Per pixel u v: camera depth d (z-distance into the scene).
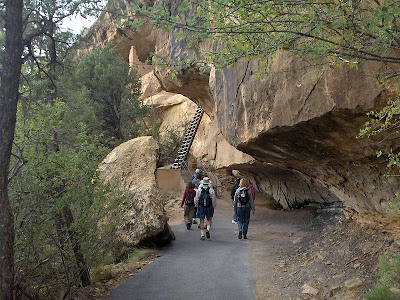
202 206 9.31
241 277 6.19
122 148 11.09
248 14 3.34
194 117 21.42
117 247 8.05
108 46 21.53
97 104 19.09
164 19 3.28
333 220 9.20
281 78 5.36
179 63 4.19
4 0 4.17
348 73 4.22
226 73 7.70
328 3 3.07
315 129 4.99
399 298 3.67
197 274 6.34
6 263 3.74
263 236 9.55
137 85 21.89
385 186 5.44
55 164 4.98
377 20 2.95
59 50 5.29
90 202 5.73
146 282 5.96
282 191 13.66
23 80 5.18
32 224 4.66
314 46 3.48
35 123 4.95
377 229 6.04
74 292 5.44
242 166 12.23
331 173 6.29
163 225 8.33
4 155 3.82
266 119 5.76
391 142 4.46
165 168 19.17
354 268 5.39
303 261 6.64
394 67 3.73
